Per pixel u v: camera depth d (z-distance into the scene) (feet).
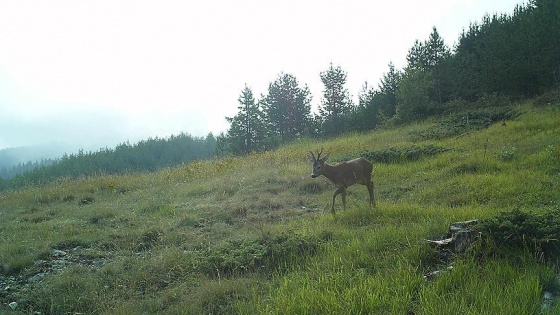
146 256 25.61
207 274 21.94
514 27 100.83
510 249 19.01
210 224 33.12
